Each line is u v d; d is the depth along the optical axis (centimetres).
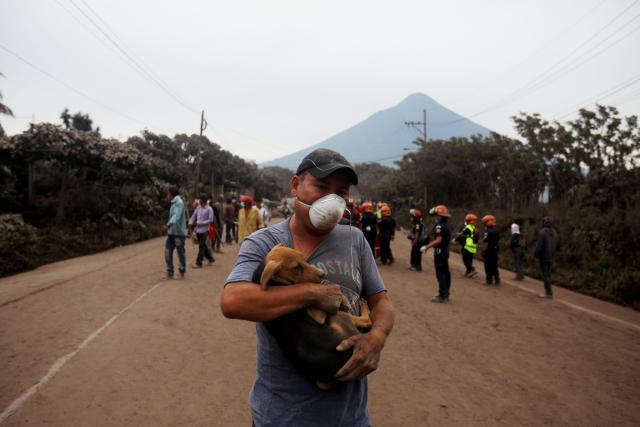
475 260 1956
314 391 184
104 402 426
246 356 568
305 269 177
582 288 1269
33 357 529
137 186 2228
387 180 5928
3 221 1361
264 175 8800
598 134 2067
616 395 504
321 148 210
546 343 695
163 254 1517
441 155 3588
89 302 798
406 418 430
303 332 170
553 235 1094
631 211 1508
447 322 795
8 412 397
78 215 1859
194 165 4781
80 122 3303
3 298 819
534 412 454
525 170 2461
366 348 171
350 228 223
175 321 702
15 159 1767
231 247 1777
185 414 412
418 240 1419
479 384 520
